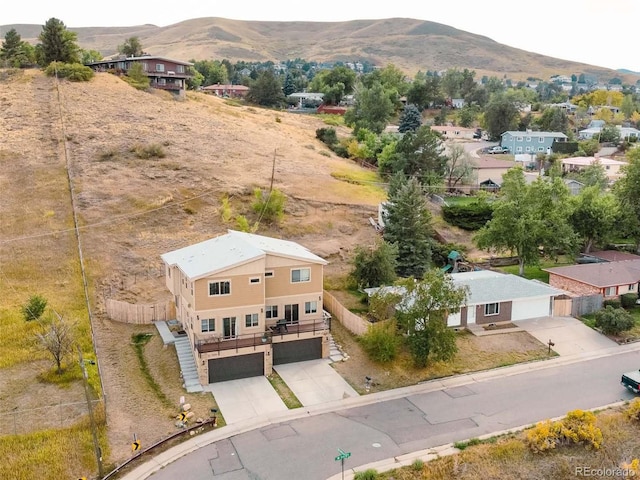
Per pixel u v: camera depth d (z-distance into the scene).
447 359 37.16
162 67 98.62
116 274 47.25
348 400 34.16
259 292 37.47
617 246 64.06
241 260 36.69
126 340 39.44
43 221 53.66
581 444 29.97
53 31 94.62
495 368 38.66
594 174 87.19
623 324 43.00
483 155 114.81
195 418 31.55
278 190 62.16
